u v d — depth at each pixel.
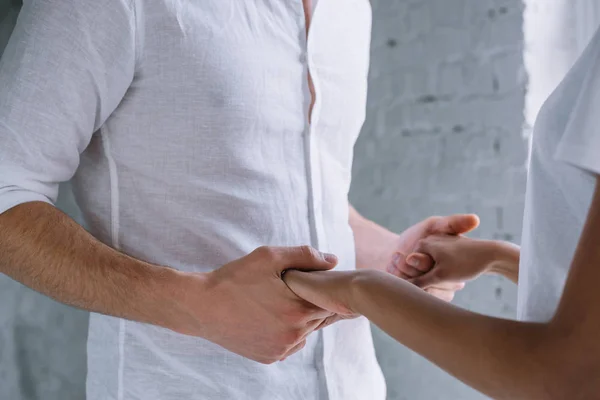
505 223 1.80
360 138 2.05
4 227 0.86
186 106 0.93
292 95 1.02
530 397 0.51
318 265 0.82
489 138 1.81
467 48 1.84
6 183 0.86
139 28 0.90
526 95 1.75
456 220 1.08
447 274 1.03
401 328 0.60
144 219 0.95
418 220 1.95
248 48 0.97
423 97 1.92
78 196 0.99
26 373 1.81
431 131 1.92
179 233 0.95
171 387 0.96
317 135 1.07
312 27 1.04
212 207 0.95
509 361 0.51
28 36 0.87
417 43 1.93
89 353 1.03
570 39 1.66
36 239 0.86
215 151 0.95
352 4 1.12
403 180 1.97
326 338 1.04
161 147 0.94
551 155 0.58
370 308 0.65
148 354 0.97
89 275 0.86
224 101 0.94
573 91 0.56
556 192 0.60
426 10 1.91
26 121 0.86
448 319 0.57
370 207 2.04
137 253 0.95
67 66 0.86
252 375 0.97
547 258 0.60
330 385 1.05
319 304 0.76
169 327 0.88
